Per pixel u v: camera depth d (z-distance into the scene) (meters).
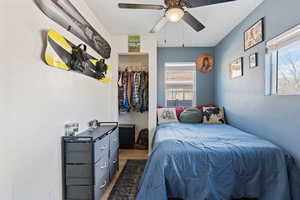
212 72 4.05
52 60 1.39
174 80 4.15
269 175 1.64
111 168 2.21
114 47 3.22
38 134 1.27
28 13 1.17
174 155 1.71
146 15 2.46
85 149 1.60
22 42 1.12
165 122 3.47
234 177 1.66
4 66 1.00
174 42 3.68
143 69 3.94
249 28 2.45
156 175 1.66
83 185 1.61
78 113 1.90
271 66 2.08
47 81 1.37
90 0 2.07
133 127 3.78
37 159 1.25
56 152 1.49
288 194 1.55
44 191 1.33
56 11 1.49
